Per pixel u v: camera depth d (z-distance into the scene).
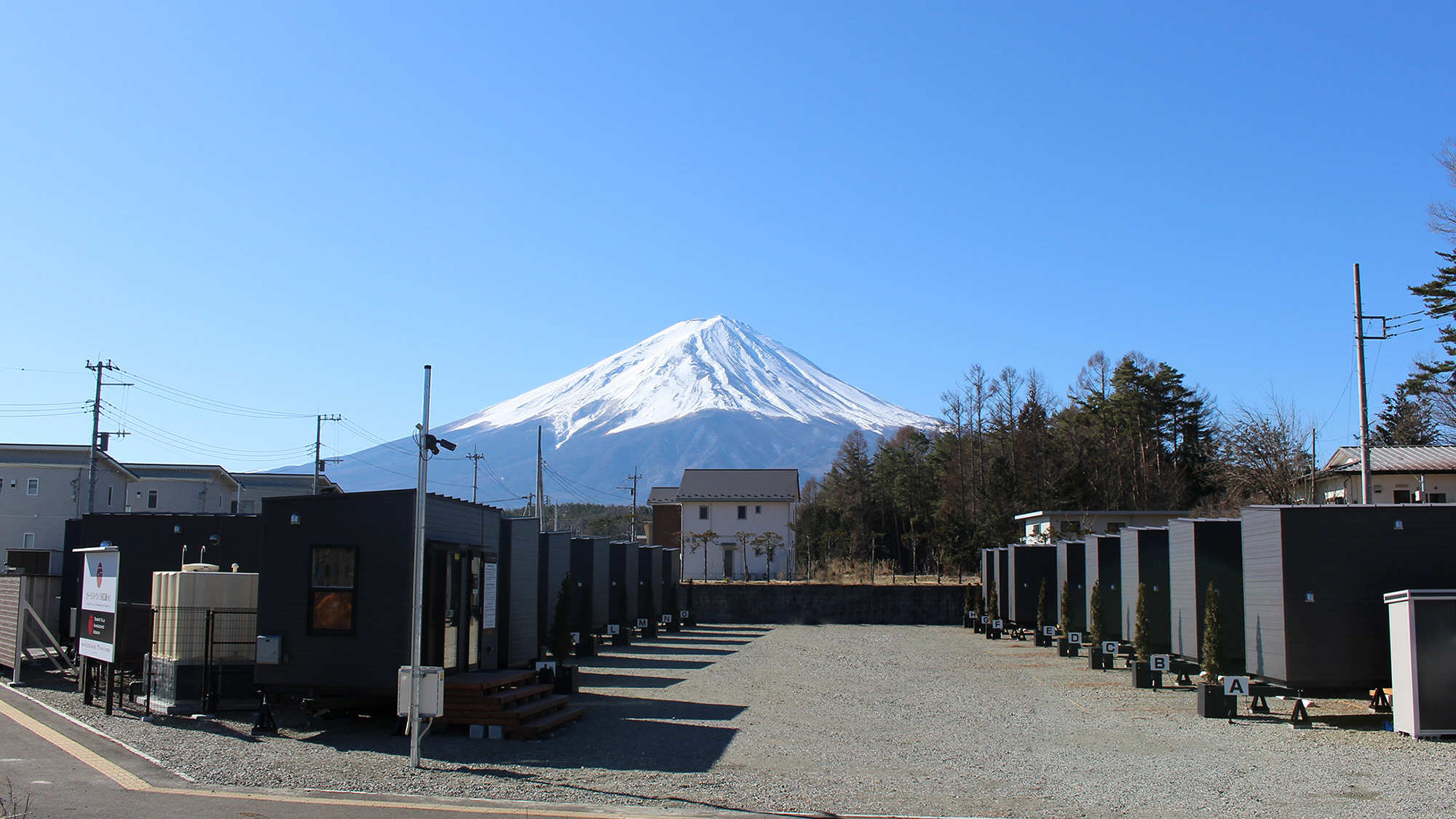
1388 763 12.83
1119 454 63.16
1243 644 20.61
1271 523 17.23
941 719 16.81
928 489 81.25
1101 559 28.02
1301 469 47.44
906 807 10.35
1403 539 16.80
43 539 47.41
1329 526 16.88
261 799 9.84
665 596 40.81
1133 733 15.38
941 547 63.47
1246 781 11.73
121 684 16.09
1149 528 24.25
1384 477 41.34
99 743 12.63
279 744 13.08
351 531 14.67
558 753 12.95
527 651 20.34
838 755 13.33
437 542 15.22
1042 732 15.51
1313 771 12.33
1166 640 23.67
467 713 14.12
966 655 29.30
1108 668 25.25
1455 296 33.00
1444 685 14.76
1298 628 16.66
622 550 34.22
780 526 75.06
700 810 9.93
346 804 9.76
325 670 14.45
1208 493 64.94
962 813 10.09
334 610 14.56
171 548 21.62
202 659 15.59
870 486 88.50
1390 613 15.55
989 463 68.31
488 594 17.73
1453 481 40.69
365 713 15.78
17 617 18.44
